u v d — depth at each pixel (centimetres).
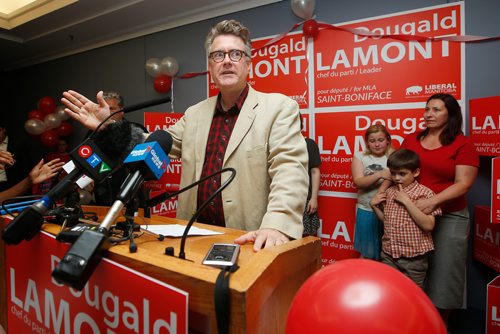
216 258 50
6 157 181
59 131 411
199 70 329
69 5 310
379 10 244
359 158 241
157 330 46
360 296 35
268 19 288
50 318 65
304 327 37
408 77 238
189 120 130
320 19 267
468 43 220
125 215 71
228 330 41
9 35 390
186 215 123
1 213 83
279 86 286
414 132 223
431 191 191
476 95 219
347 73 258
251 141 110
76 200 78
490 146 192
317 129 272
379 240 231
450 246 195
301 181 90
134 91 379
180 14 326
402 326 33
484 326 208
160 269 48
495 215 163
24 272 72
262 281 46
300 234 81
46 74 468
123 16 331
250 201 108
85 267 46
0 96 538
